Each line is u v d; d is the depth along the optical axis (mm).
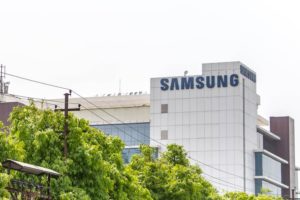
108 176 67188
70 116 64562
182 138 183250
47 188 59656
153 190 81500
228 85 183000
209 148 181500
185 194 82500
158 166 82562
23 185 57500
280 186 198625
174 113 184375
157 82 186250
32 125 64250
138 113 191125
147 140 186875
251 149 184750
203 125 182750
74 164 63344
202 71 184750
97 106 193125
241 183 179125
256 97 191375
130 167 81375
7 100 149625
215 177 180250
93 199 63938
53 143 63406
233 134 181000
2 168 55531
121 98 192250
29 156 62875
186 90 184625
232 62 183250
